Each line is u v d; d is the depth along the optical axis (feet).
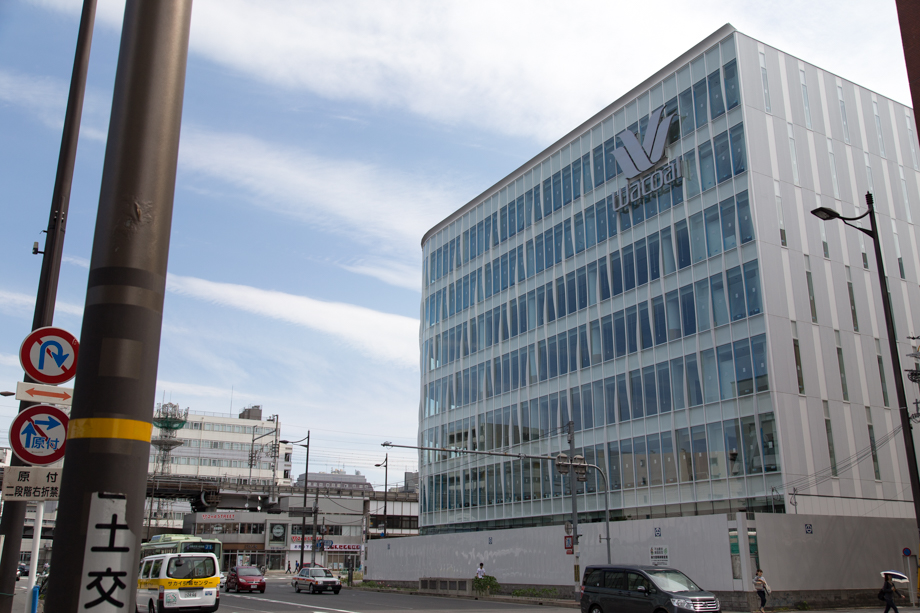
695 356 126.00
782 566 94.79
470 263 191.01
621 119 149.69
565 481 148.36
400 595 142.92
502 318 175.42
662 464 128.47
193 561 79.25
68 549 12.35
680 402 127.34
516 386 166.91
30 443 27.81
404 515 328.29
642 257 140.15
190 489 261.85
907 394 124.77
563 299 157.89
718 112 129.08
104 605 12.20
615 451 138.51
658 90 142.00
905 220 136.56
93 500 12.46
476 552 145.07
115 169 14.03
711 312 124.57
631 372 138.21
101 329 13.23
